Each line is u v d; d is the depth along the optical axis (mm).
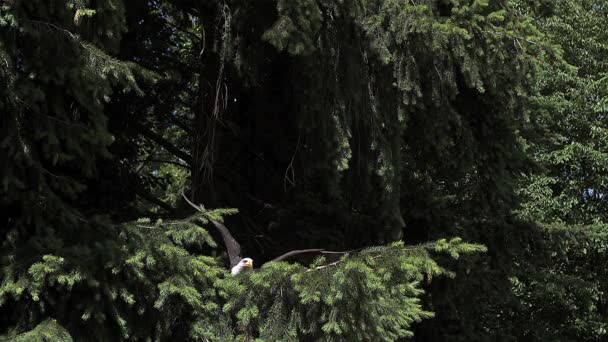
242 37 7848
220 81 8516
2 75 4969
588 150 15094
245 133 9359
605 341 16328
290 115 8562
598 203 15953
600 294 15617
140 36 9000
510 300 11797
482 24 7648
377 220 8430
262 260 8914
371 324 5809
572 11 16156
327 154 7602
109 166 8484
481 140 8883
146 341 5863
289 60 8203
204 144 8953
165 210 10055
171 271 5770
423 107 7734
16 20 5004
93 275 5371
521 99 8375
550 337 15500
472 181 9477
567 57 16141
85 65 5273
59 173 6266
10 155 5133
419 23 7234
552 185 16234
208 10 8617
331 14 7473
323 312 5836
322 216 8938
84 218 5863
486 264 9492
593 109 15461
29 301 5473
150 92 9328
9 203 5535
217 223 6352
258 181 9375
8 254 5328
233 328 6062
